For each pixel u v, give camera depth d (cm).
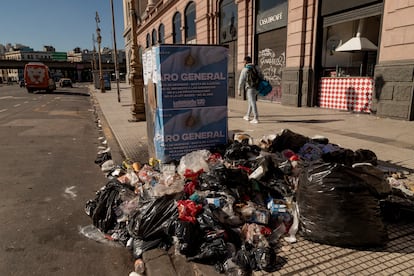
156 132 447
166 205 288
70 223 342
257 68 821
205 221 268
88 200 404
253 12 1439
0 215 361
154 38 3284
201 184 326
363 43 945
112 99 2058
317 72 1142
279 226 288
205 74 428
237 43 1598
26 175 507
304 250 257
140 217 283
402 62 791
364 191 255
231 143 455
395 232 282
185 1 2189
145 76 487
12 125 1046
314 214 264
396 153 507
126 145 634
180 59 411
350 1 950
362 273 226
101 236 315
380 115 869
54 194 426
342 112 1011
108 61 9994
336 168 264
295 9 1146
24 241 305
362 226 252
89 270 262
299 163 380
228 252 249
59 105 1847
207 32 1900
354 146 552
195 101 432
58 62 8238
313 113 1005
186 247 250
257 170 349
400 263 237
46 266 266
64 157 624
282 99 1273
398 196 314
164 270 243
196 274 238
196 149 446
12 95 2820
